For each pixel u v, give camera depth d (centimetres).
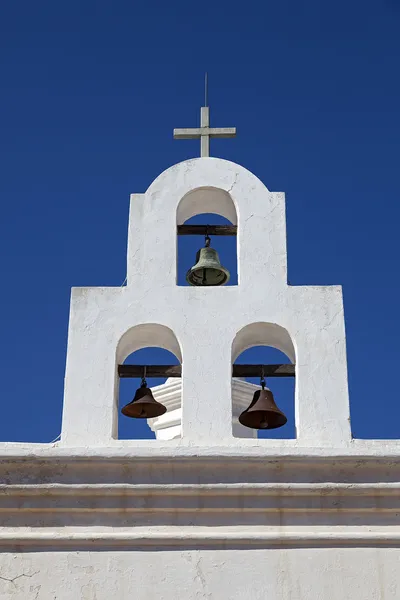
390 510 1186
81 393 1262
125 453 1184
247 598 1137
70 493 1183
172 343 1339
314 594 1141
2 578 1146
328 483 1187
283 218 1380
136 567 1152
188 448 1190
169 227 1373
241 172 1413
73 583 1145
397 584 1148
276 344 1347
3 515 1183
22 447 1215
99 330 1299
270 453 1187
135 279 1331
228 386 1262
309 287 1329
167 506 1180
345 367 1280
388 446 1231
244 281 1330
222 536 1163
